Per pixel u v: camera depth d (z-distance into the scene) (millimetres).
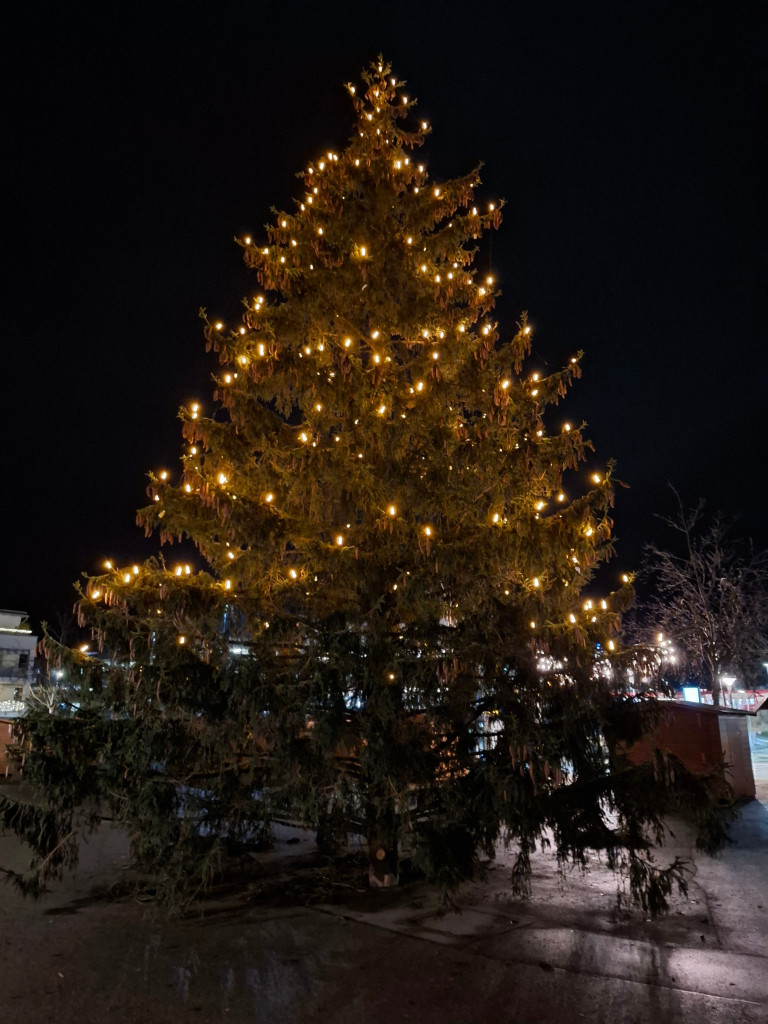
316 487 7996
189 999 5191
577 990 5340
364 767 6766
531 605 6777
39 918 6965
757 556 31375
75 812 7422
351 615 7051
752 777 14922
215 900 7473
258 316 8398
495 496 7781
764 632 32031
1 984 5441
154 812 6867
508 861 9203
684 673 32812
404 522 7582
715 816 6648
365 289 8602
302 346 8555
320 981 5504
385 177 9211
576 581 7508
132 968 5742
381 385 8102
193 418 7734
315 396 8242
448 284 8672
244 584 7883
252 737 7125
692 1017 4906
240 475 8141
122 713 7363
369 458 8000
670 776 6352
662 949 6141
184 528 7676
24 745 7410
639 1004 5105
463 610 7188
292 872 8383
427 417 8211
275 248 9008
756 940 6375
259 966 5785
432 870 6461
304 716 6816
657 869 6777
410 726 7137
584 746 6828
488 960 5895
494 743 7242
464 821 6848
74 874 8602
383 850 7801
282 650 7570
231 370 8594
